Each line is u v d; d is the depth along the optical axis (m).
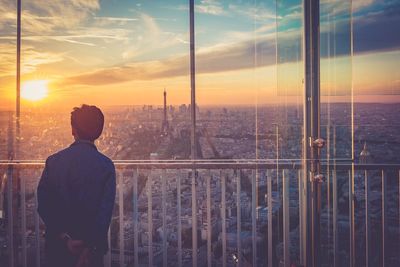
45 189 2.40
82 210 2.38
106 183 2.40
